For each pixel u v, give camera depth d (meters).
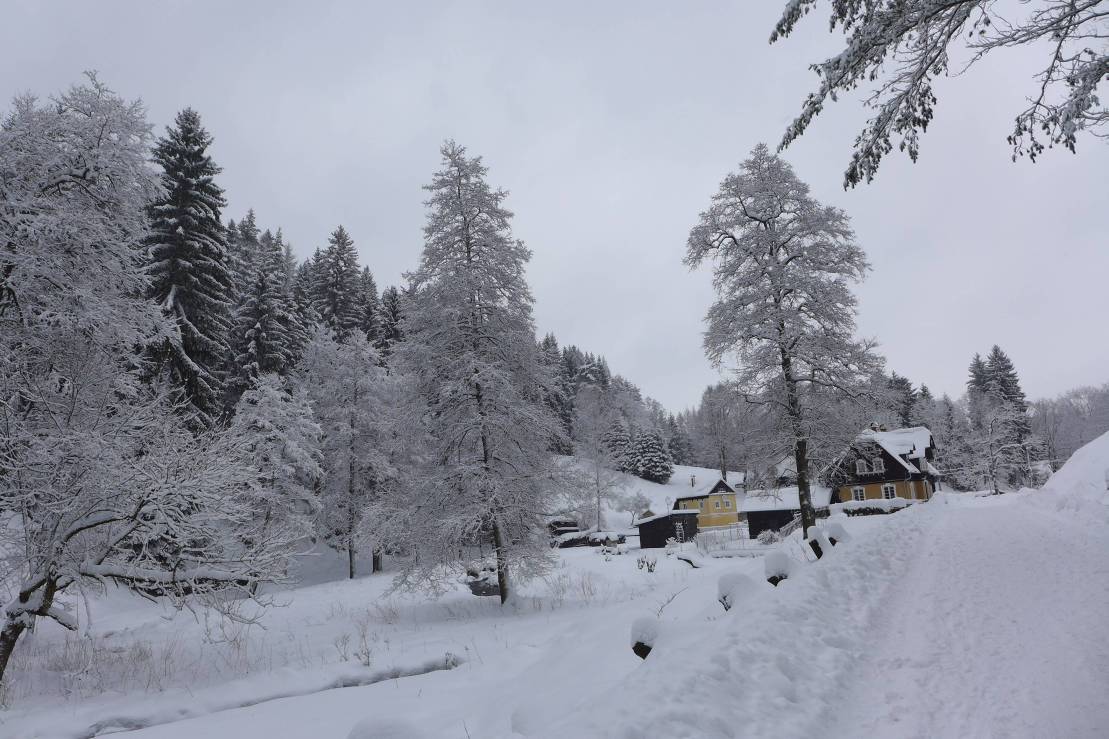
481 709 7.05
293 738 7.32
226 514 10.66
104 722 8.33
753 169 23.69
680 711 4.00
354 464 30.55
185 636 14.05
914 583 8.98
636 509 65.56
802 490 21.78
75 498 10.05
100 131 13.72
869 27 6.07
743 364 22.45
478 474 17.08
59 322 12.89
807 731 4.02
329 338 33.31
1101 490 19.44
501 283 18.22
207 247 25.02
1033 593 7.70
